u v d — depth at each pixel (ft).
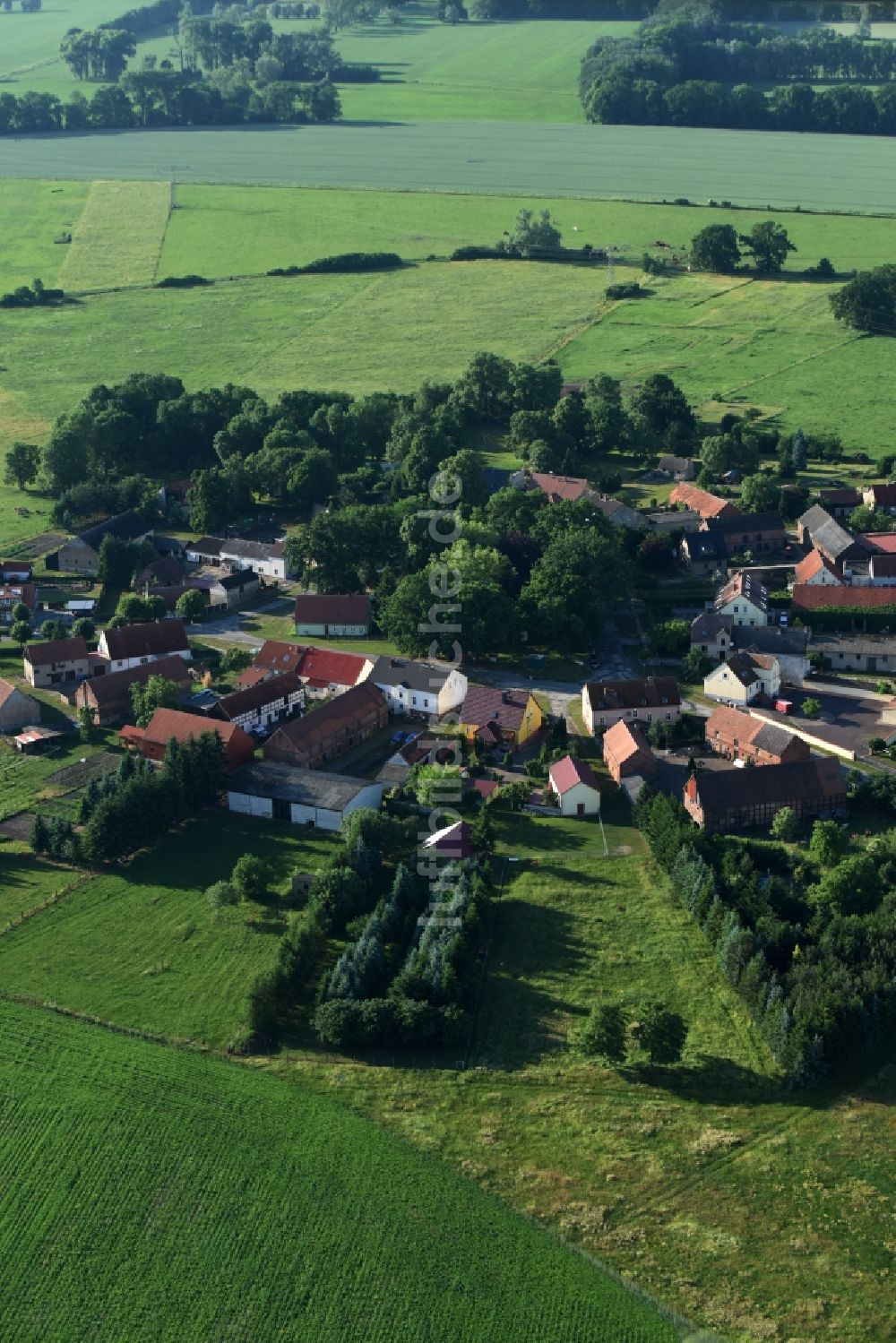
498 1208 436.76
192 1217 433.07
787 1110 477.77
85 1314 403.34
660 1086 489.67
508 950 563.48
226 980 543.39
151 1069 494.18
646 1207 438.40
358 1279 412.16
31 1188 444.14
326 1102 480.23
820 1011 495.00
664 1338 393.91
